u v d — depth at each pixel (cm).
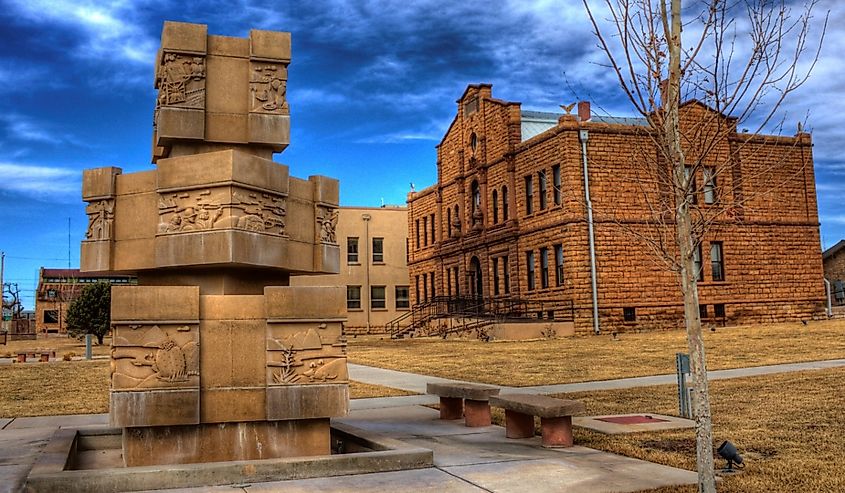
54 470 724
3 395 1691
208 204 828
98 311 4497
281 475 757
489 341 3444
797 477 746
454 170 5016
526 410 990
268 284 905
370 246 6191
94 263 879
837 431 999
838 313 4600
